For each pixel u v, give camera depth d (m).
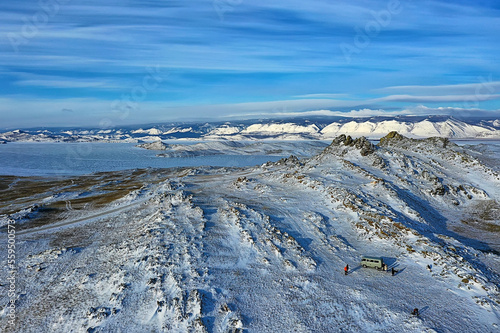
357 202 56.84
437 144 109.19
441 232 55.12
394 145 114.00
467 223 61.34
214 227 47.50
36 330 28.67
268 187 71.12
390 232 46.44
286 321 28.02
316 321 28.00
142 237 44.78
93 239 49.72
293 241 43.09
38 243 48.44
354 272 36.59
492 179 80.25
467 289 32.47
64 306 31.80
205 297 30.81
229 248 41.16
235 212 52.00
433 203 68.56
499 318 27.97
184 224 48.59
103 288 34.06
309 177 74.19
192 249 39.81
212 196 66.19
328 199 60.47
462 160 91.00
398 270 36.94
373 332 26.53
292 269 36.78
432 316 28.23
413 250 41.31
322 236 45.97
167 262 36.81
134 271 36.00
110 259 40.78
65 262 41.69
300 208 57.06
